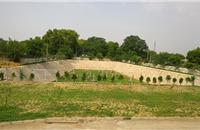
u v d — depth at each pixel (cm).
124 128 2275
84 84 4425
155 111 2925
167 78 5284
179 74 5834
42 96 3494
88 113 2702
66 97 3488
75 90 4022
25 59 6762
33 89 3938
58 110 2773
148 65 8106
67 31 11625
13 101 3120
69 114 2636
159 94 4069
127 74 7819
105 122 2442
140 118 2625
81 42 12862
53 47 11025
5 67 5081
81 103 3156
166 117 2688
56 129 2173
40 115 2550
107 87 4347
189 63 7944
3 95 3438
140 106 3139
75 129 2191
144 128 2295
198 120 2639
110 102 3288
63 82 4506
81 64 9362
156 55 9562
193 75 5488
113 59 10719
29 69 5753
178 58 8838
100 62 9531
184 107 3200
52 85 4266
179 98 3803
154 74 6494
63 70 7638
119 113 2758
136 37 12875
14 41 7006
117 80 5566
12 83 4231
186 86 4697
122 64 8750
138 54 12756
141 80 5069
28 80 4650
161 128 2312
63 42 11306
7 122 2294
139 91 4234
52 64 7475
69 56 10131
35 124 2297
